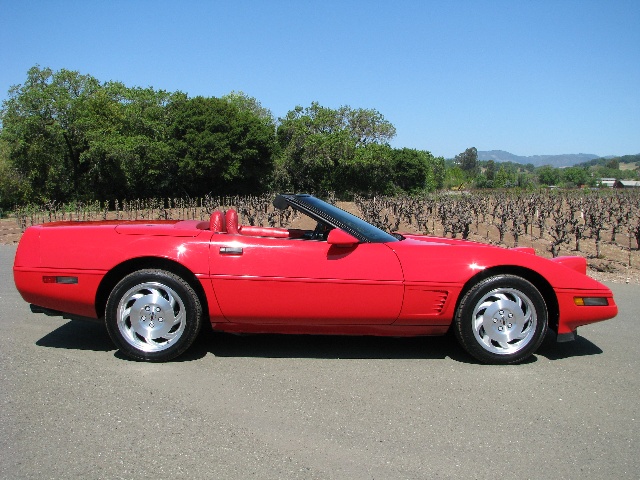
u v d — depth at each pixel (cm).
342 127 4691
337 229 362
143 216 2261
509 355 375
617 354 409
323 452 251
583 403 315
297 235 460
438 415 295
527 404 312
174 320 362
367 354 395
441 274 364
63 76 3744
